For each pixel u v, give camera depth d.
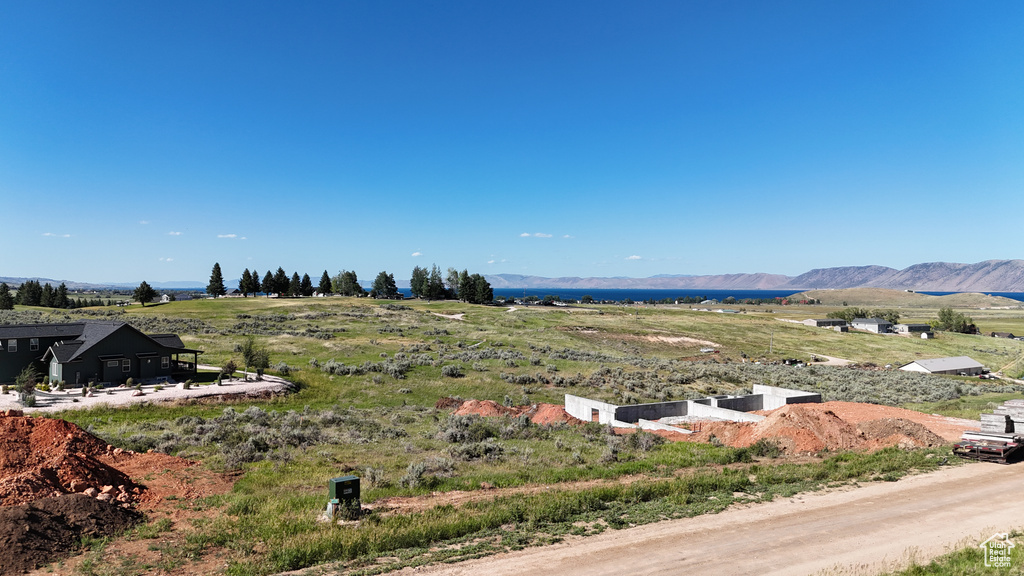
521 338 94.38
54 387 46.44
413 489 20.64
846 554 14.59
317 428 33.31
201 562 13.91
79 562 13.62
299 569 13.55
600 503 18.58
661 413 41.00
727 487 20.95
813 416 31.86
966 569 13.12
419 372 58.91
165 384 48.78
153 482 20.48
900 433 30.86
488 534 15.97
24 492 16.45
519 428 35.38
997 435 25.08
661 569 13.68
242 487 20.53
